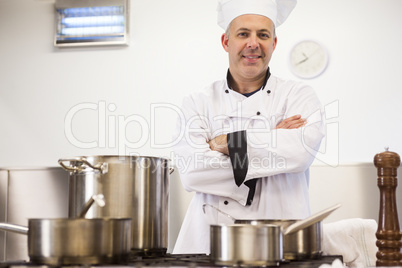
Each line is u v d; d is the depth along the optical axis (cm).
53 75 473
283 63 439
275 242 138
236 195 230
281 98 250
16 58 479
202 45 455
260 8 241
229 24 247
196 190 235
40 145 469
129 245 146
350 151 427
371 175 396
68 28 471
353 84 430
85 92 468
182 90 455
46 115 471
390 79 427
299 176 236
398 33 429
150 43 462
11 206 424
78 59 472
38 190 424
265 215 229
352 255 194
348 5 436
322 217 151
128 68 464
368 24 432
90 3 468
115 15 465
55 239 134
